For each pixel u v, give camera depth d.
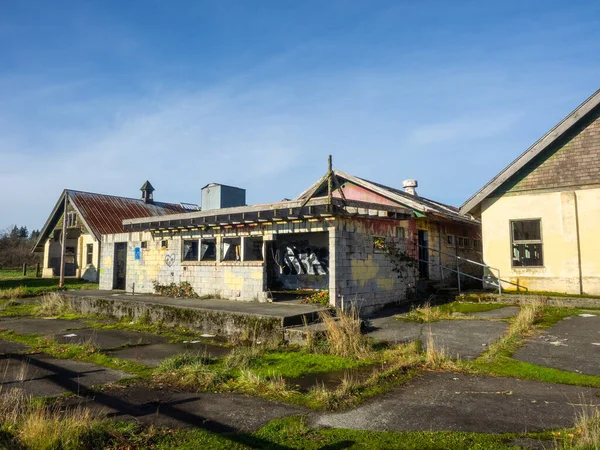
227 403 5.39
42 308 14.79
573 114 13.48
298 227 12.22
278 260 16.25
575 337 8.52
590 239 13.28
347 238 11.89
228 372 6.69
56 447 4.00
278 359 7.66
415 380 6.20
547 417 4.73
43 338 9.79
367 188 17.09
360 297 12.15
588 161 13.49
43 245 30.36
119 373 6.86
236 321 10.04
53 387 6.10
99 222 25.44
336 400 5.32
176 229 15.41
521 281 14.27
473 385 5.92
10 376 6.69
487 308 12.48
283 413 5.02
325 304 11.43
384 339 9.09
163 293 15.34
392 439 4.21
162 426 4.64
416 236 15.73
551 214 13.93
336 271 11.38
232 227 13.76
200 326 10.84
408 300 14.18
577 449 3.72
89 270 25.33
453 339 8.84
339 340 8.09
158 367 7.11
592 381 5.93
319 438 4.27
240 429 4.56
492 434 4.29
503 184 14.85
